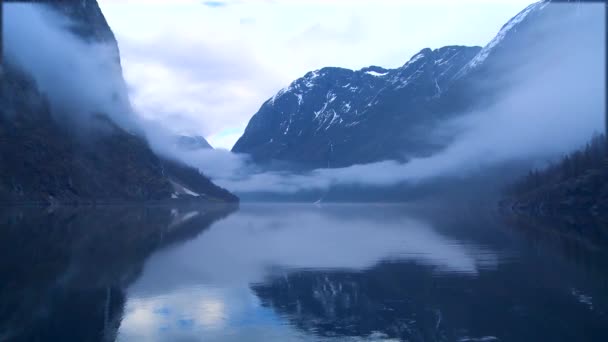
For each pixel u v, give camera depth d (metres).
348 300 33.44
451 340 25.58
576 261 48.16
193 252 55.19
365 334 26.48
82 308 30.36
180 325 27.77
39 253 49.16
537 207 151.88
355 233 82.56
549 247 59.06
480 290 36.09
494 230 85.44
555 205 139.62
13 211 113.69
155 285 37.16
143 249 56.25
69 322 27.69
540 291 35.50
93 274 40.06
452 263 47.72
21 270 40.41
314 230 89.38
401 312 30.44
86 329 26.66
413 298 33.81
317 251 57.19
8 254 47.72
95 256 49.16
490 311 30.56
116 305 31.34
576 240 67.12
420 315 29.78
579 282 38.38
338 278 40.75
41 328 26.55
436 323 28.27
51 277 38.25
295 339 25.69
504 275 41.41
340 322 28.53
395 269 44.72
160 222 103.75
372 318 29.22
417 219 127.56
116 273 40.84
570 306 31.53
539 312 30.19
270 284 38.19
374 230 89.00
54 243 57.03
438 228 92.56
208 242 66.25
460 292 35.53
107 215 119.38
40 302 31.33
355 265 47.06
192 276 40.88
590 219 109.81
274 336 26.11
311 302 32.81
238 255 53.56
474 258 50.69
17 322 27.38
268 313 30.25
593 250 56.12
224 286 37.31
